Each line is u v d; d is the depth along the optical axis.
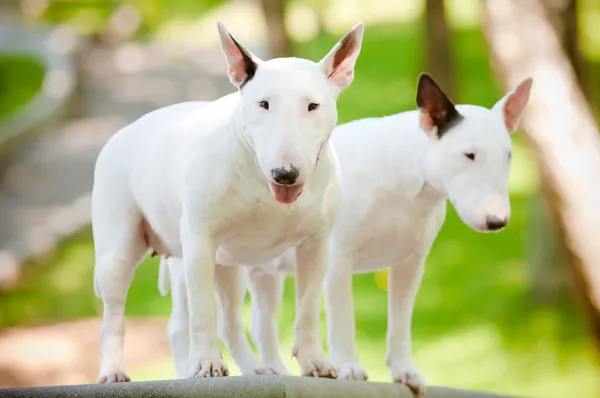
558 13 17.30
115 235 7.70
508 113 7.73
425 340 21.30
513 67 13.29
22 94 36.41
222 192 6.82
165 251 7.88
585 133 12.59
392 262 8.15
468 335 21.30
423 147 7.73
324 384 6.64
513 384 19.47
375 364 18.70
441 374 19.77
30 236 23.48
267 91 6.50
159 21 48.88
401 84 37.31
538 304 22.45
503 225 7.27
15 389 6.59
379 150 7.95
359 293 22.58
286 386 6.31
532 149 12.72
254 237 7.02
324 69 6.67
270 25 26.59
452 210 27.73
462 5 43.84
